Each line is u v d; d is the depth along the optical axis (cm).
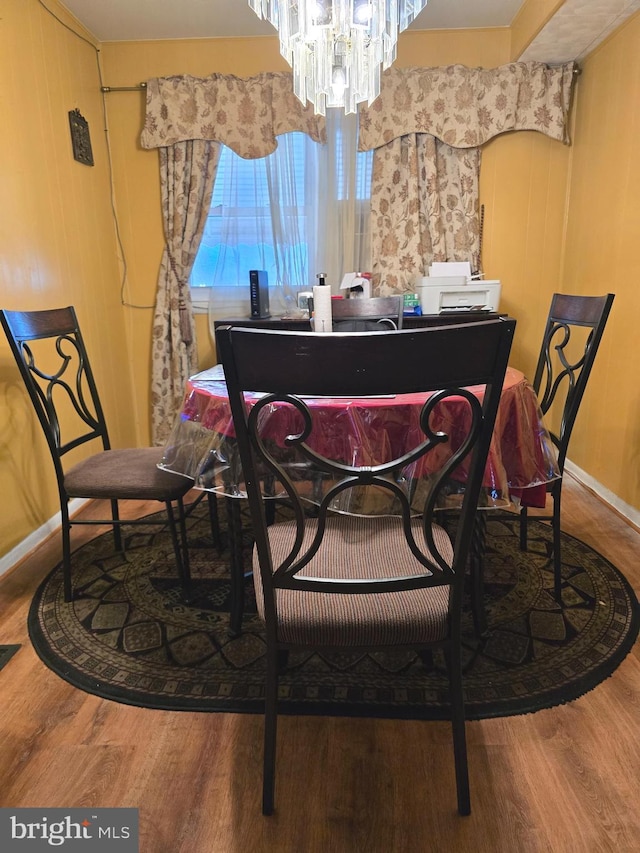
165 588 189
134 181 311
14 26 217
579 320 171
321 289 172
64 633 165
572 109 293
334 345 77
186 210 308
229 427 133
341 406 121
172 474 175
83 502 266
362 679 144
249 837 104
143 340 331
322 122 292
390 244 306
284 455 128
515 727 127
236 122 294
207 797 112
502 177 300
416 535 124
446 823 106
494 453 127
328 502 91
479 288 284
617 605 172
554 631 160
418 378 80
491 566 197
